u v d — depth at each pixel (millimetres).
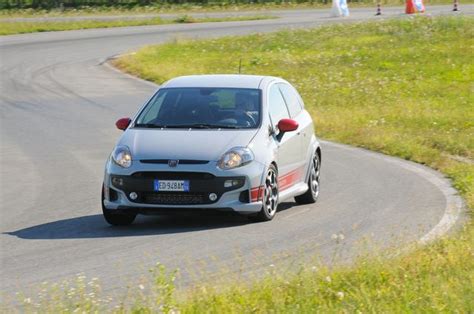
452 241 20984
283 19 108812
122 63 70750
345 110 51625
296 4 131000
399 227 24219
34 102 54188
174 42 83438
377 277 17766
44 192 30656
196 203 24172
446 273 18000
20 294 17719
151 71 66062
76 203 28656
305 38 85125
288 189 26719
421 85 60844
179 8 125938
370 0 134000
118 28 100062
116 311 15906
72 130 45188
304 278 17250
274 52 77438
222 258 20766
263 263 20125
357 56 73625
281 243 22406
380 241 22359
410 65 68562
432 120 47875
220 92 26781
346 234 23422
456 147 39625
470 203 27172
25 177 33625
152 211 24328
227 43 83438
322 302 16156
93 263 20484
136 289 17984
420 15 100750
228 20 109375
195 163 24219
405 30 86438
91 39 88500
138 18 112250
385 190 30250
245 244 22328
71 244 22609
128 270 19734
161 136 25125
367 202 28141
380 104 53906
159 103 26578
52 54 76750
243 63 71938
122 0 128375
